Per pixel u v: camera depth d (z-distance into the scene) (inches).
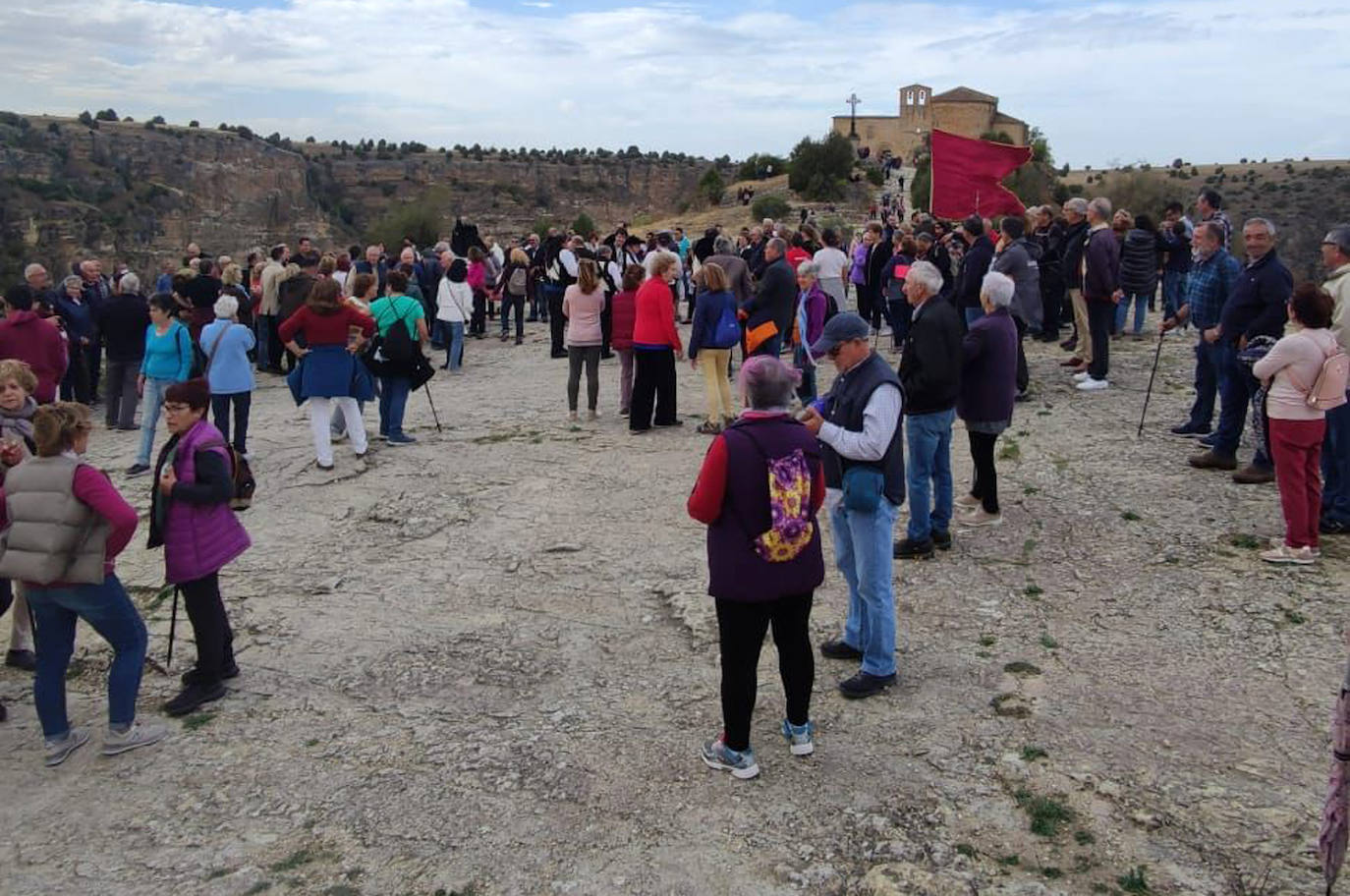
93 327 541.3
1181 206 569.3
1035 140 2847.0
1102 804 167.6
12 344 378.0
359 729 204.2
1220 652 216.7
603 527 317.1
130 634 197.8
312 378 374.0
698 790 177.9
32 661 243.4
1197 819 162.1
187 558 210.2
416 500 345.1
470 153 4756.4
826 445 205.9
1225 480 318.7
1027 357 522.9
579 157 4881.9
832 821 167.5
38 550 184.9
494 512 335.3
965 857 156.7
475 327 762.2
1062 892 147.3
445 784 182.7
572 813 172.4
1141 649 220.4
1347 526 273.0
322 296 369.1
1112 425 388.2
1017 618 239.3
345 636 248.2
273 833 170.1
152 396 396.8
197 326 542.3
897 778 179.0
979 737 190.5
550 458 394.6
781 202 1979.6
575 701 212.2
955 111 3833.7
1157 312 669.3
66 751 196.7
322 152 4530.0
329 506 346.0
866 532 202.7
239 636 249.9
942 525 278.8
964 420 285.7
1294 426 249.1
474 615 257.8
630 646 237.1
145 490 376.8
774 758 187.5
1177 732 188.1
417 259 705.0
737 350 621.9
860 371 201.9
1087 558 270.4
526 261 703.1
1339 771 138.0
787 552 170.9
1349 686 137.9
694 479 360.8
